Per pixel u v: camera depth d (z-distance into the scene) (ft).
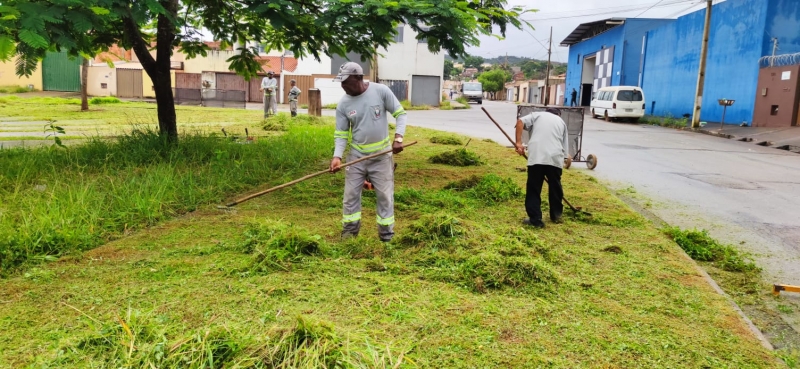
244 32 35.42
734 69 75.20
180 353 9.32
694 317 12.71
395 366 9.47
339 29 29.19
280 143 35.35
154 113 71.00
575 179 30.50
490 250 15.43
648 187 29.99
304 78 133.49
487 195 24.30
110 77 136.77
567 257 16.63
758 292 15.31
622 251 17.38
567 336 11.43
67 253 15.89
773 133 60.54
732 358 10.87
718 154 45.62
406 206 22.08
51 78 134.31
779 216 23.94
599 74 134.51
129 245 16.76
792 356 11.58
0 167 24.64
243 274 14.19
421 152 38.83
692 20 87.15
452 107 128.98
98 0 18.94
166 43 30.76
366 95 17.03
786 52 68.64
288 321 11.52
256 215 20.42
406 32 127.44
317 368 8.95
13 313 12.01
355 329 11.23
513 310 12.57
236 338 9.78
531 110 34.76
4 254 14.90
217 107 107.14
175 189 21.88
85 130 47.32
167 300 12.65
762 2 68.80
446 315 12.15
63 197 19.38
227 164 27.07
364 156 17.15
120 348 9.86
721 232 21.40
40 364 9.80
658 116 97.50
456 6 24.32
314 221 19.92
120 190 20.83
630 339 11.43
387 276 14.43
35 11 17.40
